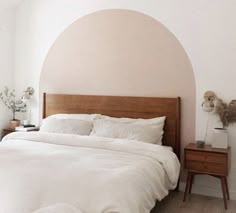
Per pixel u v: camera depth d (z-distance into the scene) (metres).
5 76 4.66
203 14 3.47
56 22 4.43
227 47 3.38
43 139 3.41
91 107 4.16
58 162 2.42
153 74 3.79
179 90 3.66
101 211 1.78
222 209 3.09
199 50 3.52
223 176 3.10
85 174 2.12
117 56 4.01
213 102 3.44
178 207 3.12
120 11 3.96
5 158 2.52
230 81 3.39
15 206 1.85
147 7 3.79
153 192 2.43
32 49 4.65
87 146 3.17
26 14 4.66
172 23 3.65
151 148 3.01
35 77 4.65
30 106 4.71
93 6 4.14
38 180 2.03
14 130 4.40
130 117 3.90
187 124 3.63
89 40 4.20
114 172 2.23
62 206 1.73
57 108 4.42
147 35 3.80
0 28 4.51
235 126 3.37
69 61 4.36
